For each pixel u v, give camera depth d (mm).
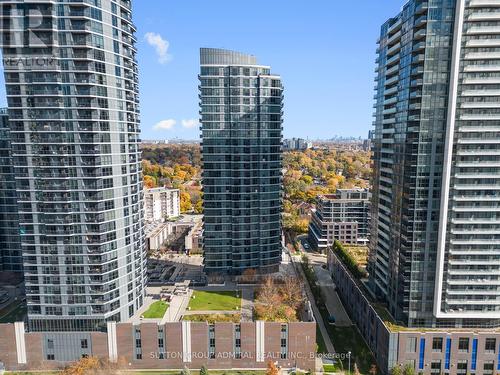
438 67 84250
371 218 118625
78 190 92438
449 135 84438
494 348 87188
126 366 93188
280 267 150750
